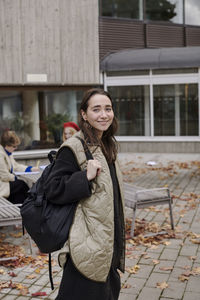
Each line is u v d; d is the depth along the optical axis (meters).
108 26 14.32
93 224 2.22
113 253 2.43
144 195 5.46
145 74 13.88
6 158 5.74
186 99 13.73
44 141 11.30
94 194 2.25
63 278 2.32
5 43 10.62
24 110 11.04
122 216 2.50
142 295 3.62
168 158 12.84
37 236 2.30
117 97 14.18
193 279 3.93
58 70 11.34
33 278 4.05
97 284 2.27
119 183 2.49
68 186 2.19
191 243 4.96
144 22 14.93
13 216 4.52
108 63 13.78
